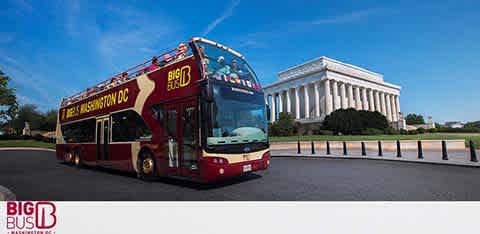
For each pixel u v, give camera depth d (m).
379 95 79.44
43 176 11.42
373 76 79.25
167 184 8.90
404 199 6.63
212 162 7.21
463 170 11.18
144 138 9.62
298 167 12.92
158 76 9.41
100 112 12.52
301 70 72.62
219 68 8.27
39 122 78.75
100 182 9.58
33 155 27.20
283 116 51.12
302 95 70.88
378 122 44.16
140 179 10.05
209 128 7.36
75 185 9.01
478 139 28.80
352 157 16.97
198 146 7.41
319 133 43.62
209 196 7.11
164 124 8.82
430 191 7.40
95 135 12.73
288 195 7.11
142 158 9.85
